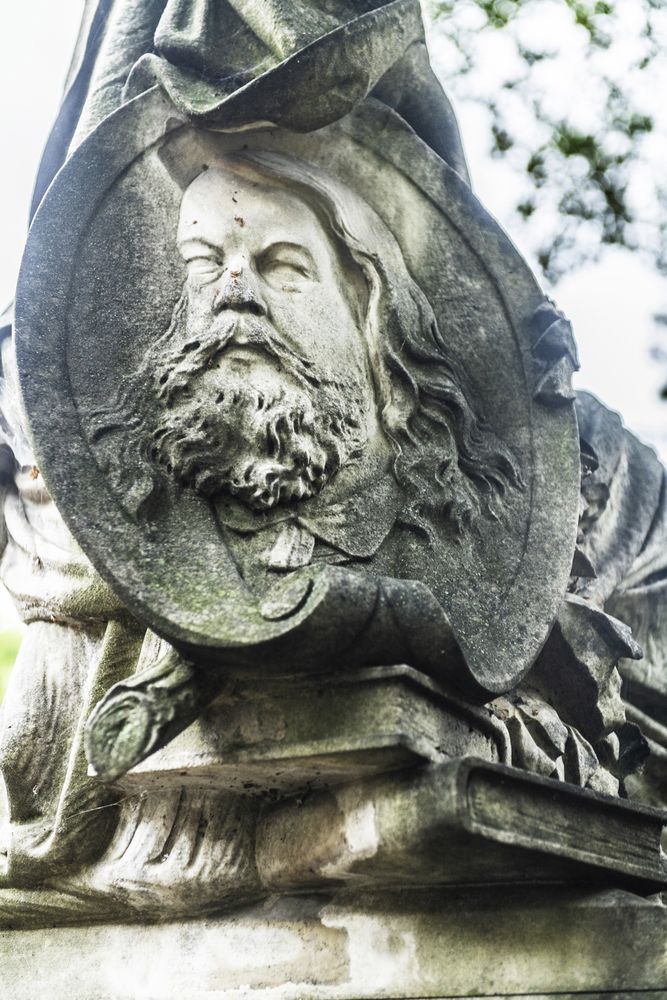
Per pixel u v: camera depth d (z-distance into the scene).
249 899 2.39
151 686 2.16
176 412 2.38
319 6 2.78
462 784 2.06
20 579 2.71
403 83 2.83
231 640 2.11
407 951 2.26
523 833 2.13
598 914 2.22
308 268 2.59
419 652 2.17
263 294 2.51
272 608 2.13
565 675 2.79
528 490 2.65
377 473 2.51
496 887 2.28
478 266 2.80
